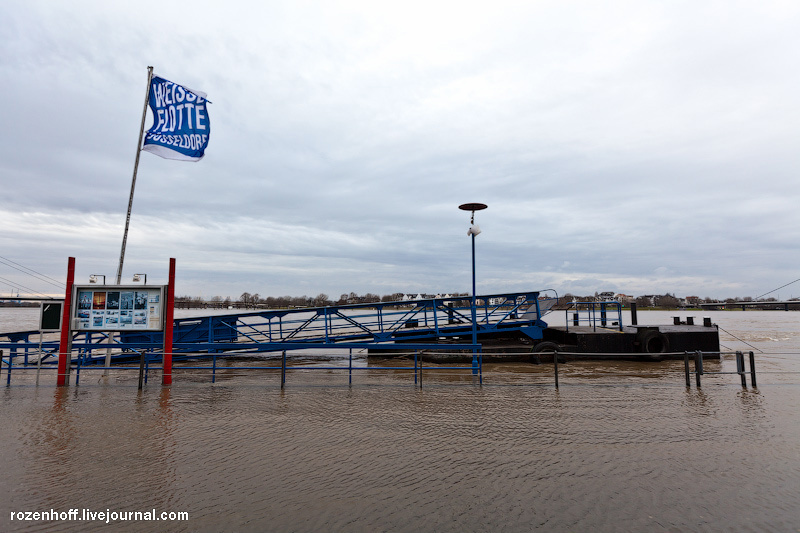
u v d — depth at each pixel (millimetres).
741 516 5070
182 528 4773
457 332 19031
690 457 6867
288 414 9312
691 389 12031
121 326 12531
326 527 4812
